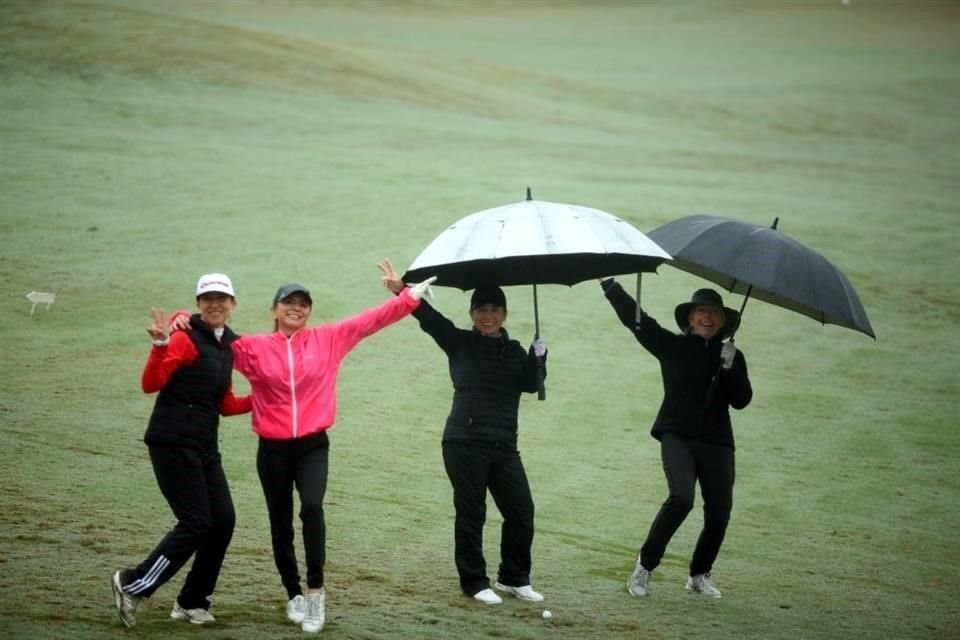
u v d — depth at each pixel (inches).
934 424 2301.9
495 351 1117.1
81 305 2613.2
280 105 5767.7
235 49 6845.5
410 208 3750.0
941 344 2891.2
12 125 4658.0
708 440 1167.0
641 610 1106.1
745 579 1327.5
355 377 2349.9
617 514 1649.9
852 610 1200.8
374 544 1343.5
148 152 4355.3
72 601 962.1
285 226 3454.7
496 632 970.7
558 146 5408.5
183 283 2842.0
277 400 975.6
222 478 953.5
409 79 7003.0
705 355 1177.4
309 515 953.5
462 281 1170.0
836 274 1135.0
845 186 4992.6
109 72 5969.5
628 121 6820.9
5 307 2539.4
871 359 2743.6
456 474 1101.1
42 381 2074.3
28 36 6422.2
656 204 4025.6
